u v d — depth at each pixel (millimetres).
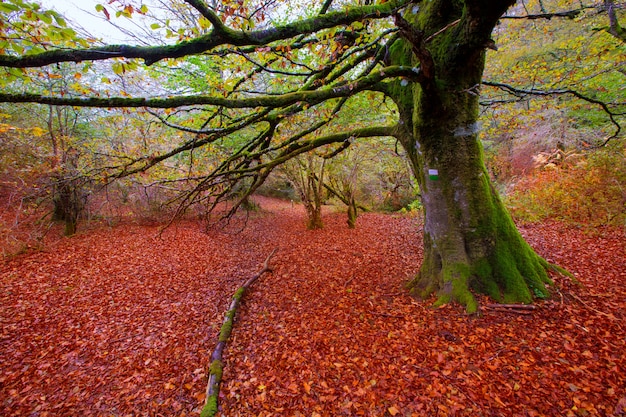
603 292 4488
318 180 13812
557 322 3904
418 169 4926
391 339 4203
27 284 7926
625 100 8297
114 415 3676
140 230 13992
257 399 3570
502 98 8461
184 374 4297
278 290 7004
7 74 2680
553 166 9781
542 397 2904
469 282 4590
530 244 7359
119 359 4797
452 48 3545
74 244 11531
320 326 4938
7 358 4879
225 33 2451
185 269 9266
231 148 9695
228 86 5004
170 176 8492
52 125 11148
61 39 2609
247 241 12508
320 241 11766
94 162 7773
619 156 7773
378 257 8883
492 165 14703
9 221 9961
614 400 2732
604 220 7629
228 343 4844
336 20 2855
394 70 3248
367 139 11602
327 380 3680
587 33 7930
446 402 3045
